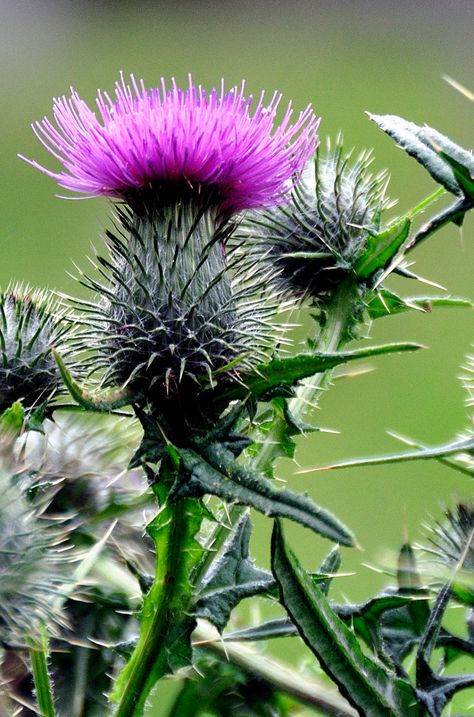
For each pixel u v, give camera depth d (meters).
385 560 0.65
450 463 0.65
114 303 0.66
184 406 0.65
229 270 0.67
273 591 0.64
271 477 0.65
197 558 0.64
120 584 0.66
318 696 0.65
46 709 0.64
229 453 0.64
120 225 0.67
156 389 0.65
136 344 0.65
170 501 0.63
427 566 0.66
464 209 0.65
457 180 0.64
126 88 0.66
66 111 0.66
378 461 0.63
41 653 0.64
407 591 0.65
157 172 0.66
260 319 0.66
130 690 0.64
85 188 0.66
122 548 0.67
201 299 0.65
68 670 0.66
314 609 0.63
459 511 0.66
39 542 0.64
